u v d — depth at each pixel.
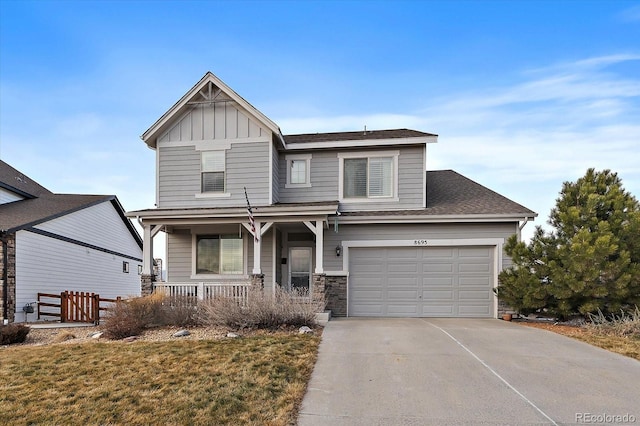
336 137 14.08
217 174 13.05
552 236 10.16
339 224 12.79
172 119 13.18
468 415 4.52
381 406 4.76
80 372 5.88
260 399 4.87
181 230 13.47
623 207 9.58
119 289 21.28
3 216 14.17
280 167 13.88
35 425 4.25
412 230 12.53
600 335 8.34
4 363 6.42
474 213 12.05
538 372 5.96
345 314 12.41
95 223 18.64
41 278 14.44
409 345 7.50
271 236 12.87
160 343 7.53
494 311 12.04
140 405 4.70
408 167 13.22
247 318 8.84
